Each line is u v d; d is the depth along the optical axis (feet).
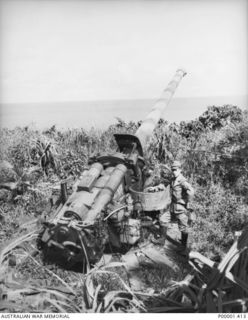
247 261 15.53
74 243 18.40
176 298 16.31
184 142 30.60
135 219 22.75
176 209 22.16
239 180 27.58
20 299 17.22
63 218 18.57
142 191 24.61
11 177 27.96
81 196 19.92
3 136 30.17
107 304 15.93
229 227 23.80
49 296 17.47
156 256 21.57
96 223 20.62
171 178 22.74
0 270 19.11
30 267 19.52
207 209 25.18
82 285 17.70
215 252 21.89
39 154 29.89
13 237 22.36
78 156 30.19
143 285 19.07
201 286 15.80
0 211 25.52
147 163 25.36
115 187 20.59
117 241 22.08
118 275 18.07
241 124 30.35
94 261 19.56
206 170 28.73
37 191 26.91
